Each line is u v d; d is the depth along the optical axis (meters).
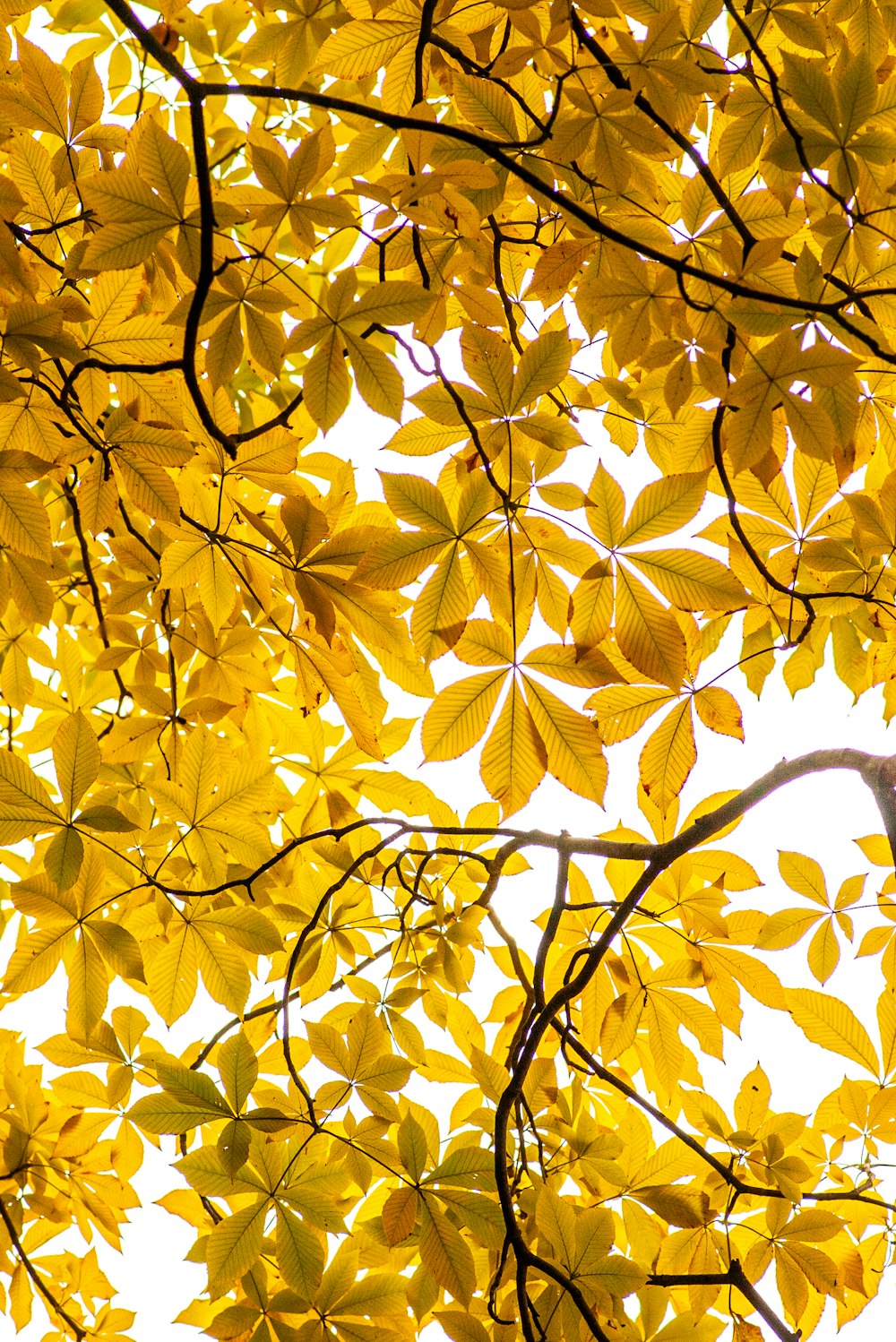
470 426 2.25
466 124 2.46
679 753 2.42
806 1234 2.55
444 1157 2.41
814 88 2.24
